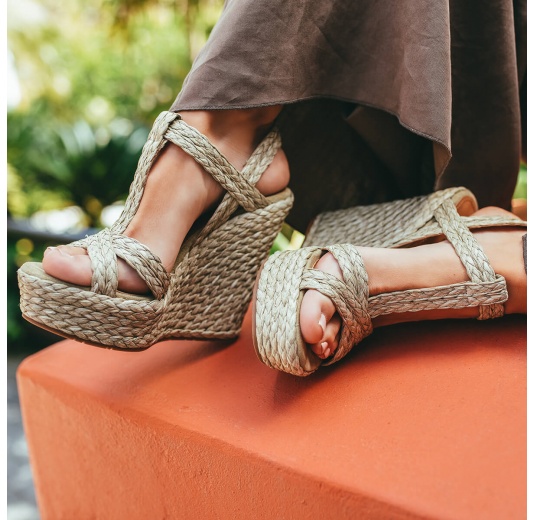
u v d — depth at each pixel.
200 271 0.79
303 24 0.78
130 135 2.77
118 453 0.79
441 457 0.57
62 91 4.02
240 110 0.77
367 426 0.63
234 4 0.77
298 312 0.66
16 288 2.46
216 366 0.83
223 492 0.67
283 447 0.63
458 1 0.86
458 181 0.97
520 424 0.60
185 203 0.74
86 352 0.94
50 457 0.92
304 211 1.04
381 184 1.05
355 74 0.84
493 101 0.90
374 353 0.77
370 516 0.54
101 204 2.80
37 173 2.92
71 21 3.96
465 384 0.67
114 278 0.67
